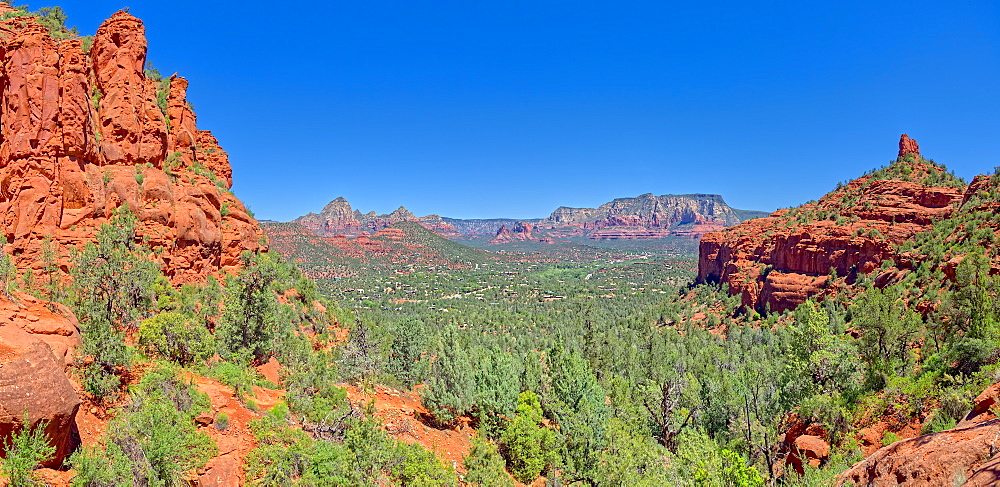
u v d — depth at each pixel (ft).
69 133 103.04
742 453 101.96
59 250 97.55
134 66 125.80
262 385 92.68
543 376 134.82
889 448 40.70
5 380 41.47
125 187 112.68
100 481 45.21
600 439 97.25
